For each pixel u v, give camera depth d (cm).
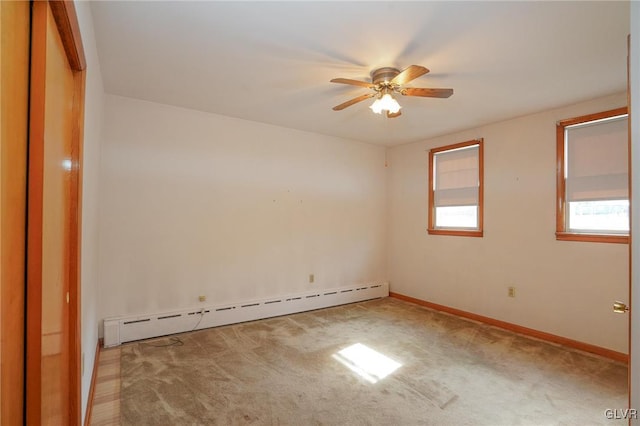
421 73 229
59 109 117
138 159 348
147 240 353
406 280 525
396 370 284
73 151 150
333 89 317
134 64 267
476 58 251
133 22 209
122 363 289
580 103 341
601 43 229
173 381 260
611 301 318
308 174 471
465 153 452
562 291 351
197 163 382
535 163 375
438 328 393
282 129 447
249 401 235
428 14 199
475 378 271
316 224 480
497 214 409
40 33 88
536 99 333
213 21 208
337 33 220
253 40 230
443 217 479
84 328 190
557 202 356
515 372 282
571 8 192
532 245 377
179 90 321
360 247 527
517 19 203
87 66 185
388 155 553
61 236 125
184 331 368
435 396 244
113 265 335
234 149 408
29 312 86
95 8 194
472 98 331
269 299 429
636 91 91
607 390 254
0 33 67
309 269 473
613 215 322
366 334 370
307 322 412
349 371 281
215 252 394
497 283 407
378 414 222
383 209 552
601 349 321
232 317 400
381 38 226
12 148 75
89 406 214
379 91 272
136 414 218
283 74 283
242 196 414
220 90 321
